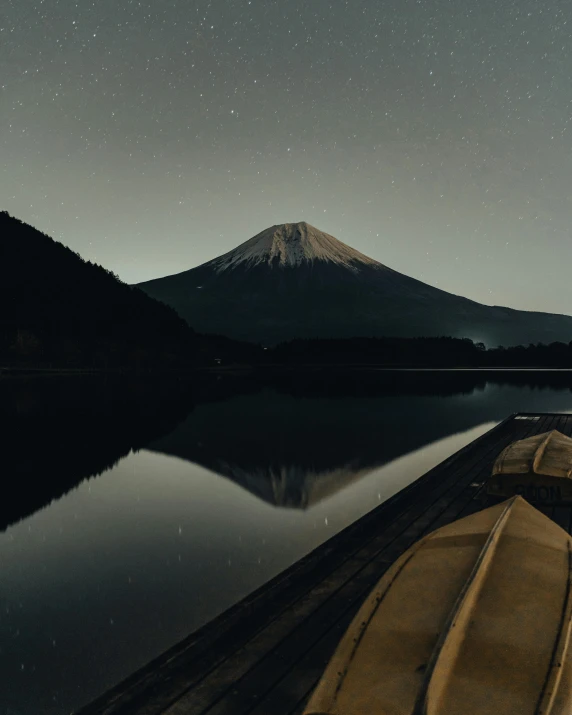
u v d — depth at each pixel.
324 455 19.92
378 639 4.12
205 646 5.36
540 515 6.44
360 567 7.29
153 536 11.52
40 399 41.78
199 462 18.89
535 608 4.39
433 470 12.52
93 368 91.69
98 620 7.85
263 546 10.84
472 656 3.86
